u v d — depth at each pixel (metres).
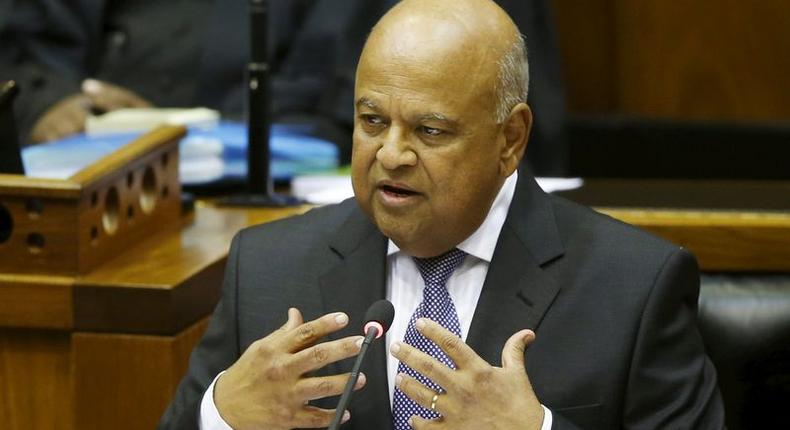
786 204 9.26
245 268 7.28
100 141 10.71
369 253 7.11
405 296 7.05
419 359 6.13
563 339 6.80
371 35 6.51
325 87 13.09
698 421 6.76
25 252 7.97
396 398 6.85
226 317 7.21
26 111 13.28
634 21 16.59
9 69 13.63
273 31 13.15
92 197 8.09
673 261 6.89
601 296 6.85
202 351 7.23
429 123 6.34
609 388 6.72
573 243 7.02
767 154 15.78
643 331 6.77
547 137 13.89
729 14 16.28
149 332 7.86
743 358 7.94
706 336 7.98
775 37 16.20
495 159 6.54
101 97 12.97
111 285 7.84
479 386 6.14
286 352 6.37
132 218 8.64
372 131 6.47
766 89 16.31
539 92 13.90
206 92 13.60
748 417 7.95
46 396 8.08
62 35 13.88
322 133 12.42
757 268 8.64
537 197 7.18
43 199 7.93
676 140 15.93
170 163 9.21
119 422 7.96
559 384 6.72
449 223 6.52
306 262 7.21
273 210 9.78
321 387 6.29
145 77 13.80
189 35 13.77
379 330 6.20
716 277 8.66
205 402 6.68
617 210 9.01
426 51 6.33
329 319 6.30
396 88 6.33
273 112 12.90
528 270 6.94
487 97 6.41
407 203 6.45
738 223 8.62
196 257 8.42
